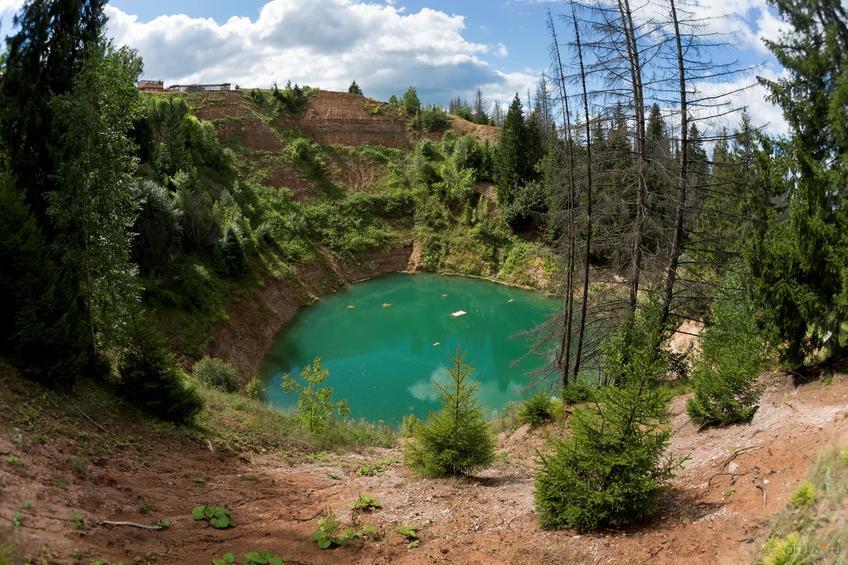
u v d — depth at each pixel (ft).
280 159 195.83
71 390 37.47
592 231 59.52
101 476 26.86
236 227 130.21
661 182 54.75
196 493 29.91
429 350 116.98
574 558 22.00
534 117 177.99
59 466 25.82
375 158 212.84
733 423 33.99
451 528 26.89
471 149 202.69
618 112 51.49
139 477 29.55
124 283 44.19
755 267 34.27
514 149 178.70
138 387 41.65
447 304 150.92
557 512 25.32
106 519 22.45
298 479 38.22
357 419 80.38
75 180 39.91
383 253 181.47
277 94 218.79
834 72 29.60
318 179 197.36
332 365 105.60
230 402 55.98
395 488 35.50
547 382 91.71
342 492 34.96
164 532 23.22
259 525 26.45
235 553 22.27
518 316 140.26
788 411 30.58
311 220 178.19
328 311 141.28
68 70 41.93
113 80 42.86
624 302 55.77
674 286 56.65
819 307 30.68
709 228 60.18
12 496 20.72
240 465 38.81
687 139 48.24
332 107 225.97
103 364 43.57
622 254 57.11
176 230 100.73
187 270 100.94
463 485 34.73
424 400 89.61
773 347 34.73
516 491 33.55
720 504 23.70
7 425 27.35
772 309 33.22
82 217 40.60
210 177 166.40
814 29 30.48
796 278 31.91
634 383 25.79
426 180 203.72
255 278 127.34
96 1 42.65
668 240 55.21
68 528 20.25
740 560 18.67
